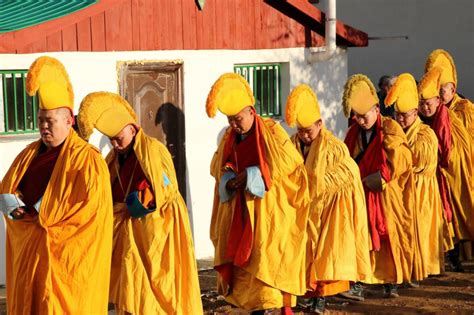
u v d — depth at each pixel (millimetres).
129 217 9625
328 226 11273
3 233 12281
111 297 9656
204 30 14172
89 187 8922
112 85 13102
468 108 14055
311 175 11156
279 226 10398
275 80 15398
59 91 8961
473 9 22016
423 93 13305
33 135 12391
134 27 13312
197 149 14133
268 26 15031
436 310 11828
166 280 9586
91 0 12680
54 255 8945
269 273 10359
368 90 11836
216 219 10875
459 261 13953
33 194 9062
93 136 12844
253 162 10383
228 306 11844
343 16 23422
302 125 11109
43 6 12844
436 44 22516
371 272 11875
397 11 22938
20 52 12156
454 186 13734
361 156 11992
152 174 9508
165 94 13758
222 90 10266
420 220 12609
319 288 11312
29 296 8961
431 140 12633
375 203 11945
